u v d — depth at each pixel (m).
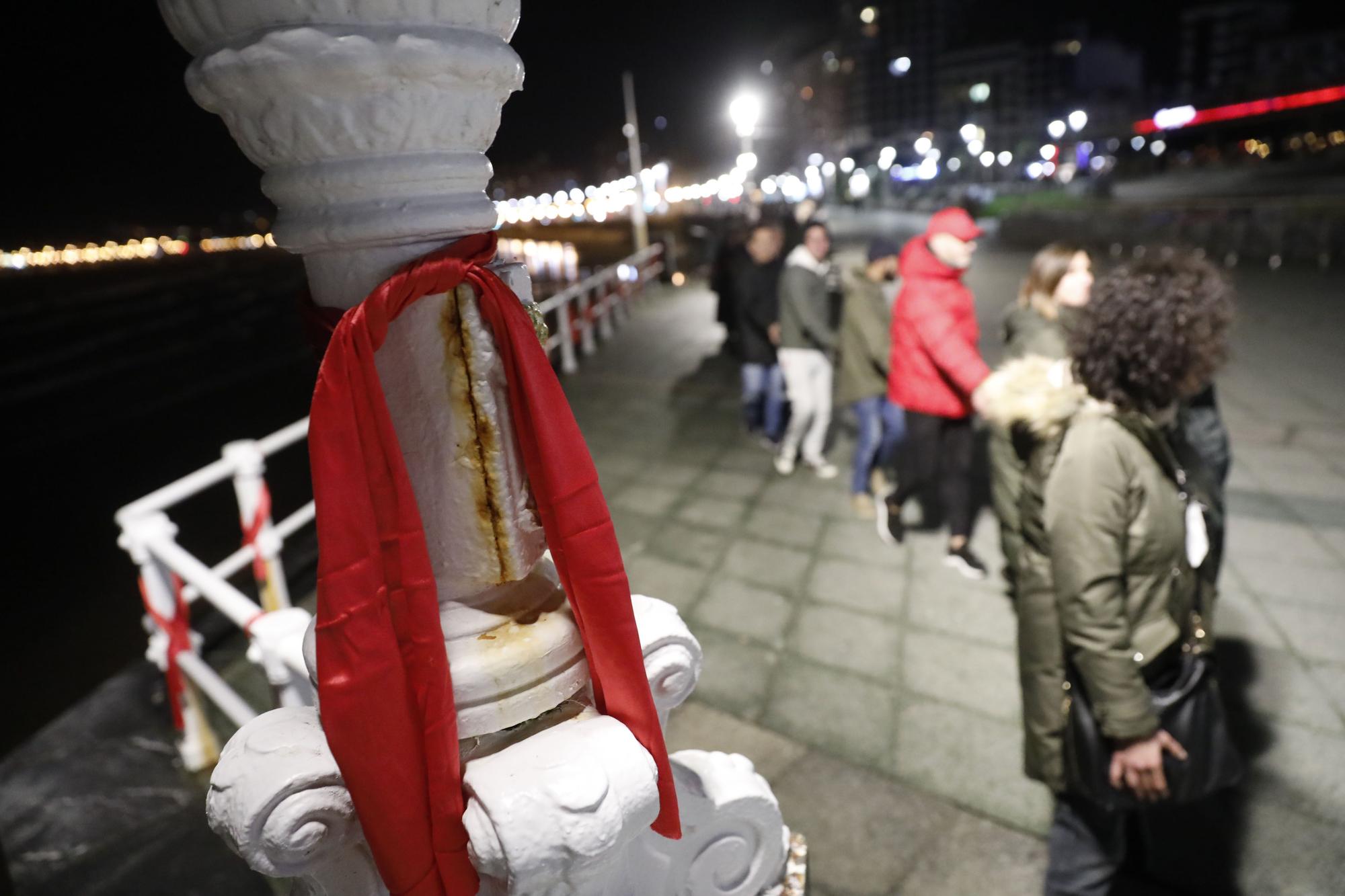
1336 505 4.21
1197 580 1.68
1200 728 1.64
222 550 6.29
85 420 10.98
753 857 1.20
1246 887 2.15
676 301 13.29
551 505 0.82
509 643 0.84
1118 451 1.56
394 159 0.72
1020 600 1.81
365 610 0.75
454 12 0.70
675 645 1.03
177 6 0.68
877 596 3.75
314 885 0.91
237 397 11.94
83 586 5.98
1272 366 6.71
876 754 2.74
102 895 2.43
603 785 0.78
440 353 0.77
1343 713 2.75
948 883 2.23
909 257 3.51
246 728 0.87
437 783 0.80
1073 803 1.86
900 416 4.28
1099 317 1.63
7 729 4.25
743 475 5.39
